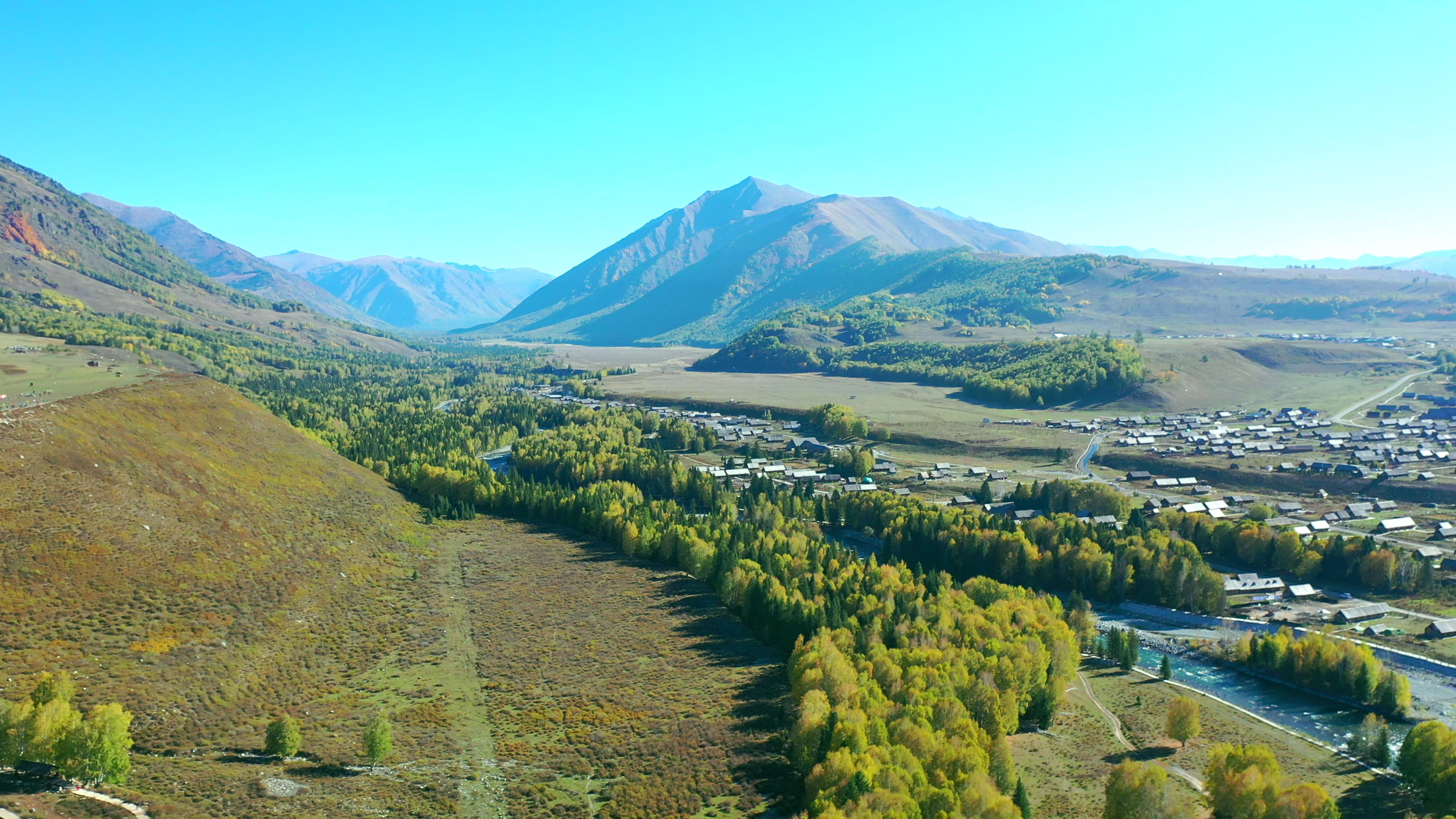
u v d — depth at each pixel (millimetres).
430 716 115250
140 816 79625
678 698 121625
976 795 82562
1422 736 101062
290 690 119812
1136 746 114500
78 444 152625
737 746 106062
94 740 84250
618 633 147875
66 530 130125
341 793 91938
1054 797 98000
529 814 91188
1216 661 150875
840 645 125688
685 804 93562
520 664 134375
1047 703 118250
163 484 157875
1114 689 137500
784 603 144500
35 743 82938
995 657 119125
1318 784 105625
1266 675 144625
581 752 105688
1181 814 86312
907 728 95562
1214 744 115375
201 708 107875
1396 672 142625
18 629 108688
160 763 93562
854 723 95250
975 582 159750
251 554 153500
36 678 100688
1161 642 160750
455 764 101812
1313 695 136875
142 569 132250
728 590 159250
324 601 150375
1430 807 97500
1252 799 88812
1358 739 114688
